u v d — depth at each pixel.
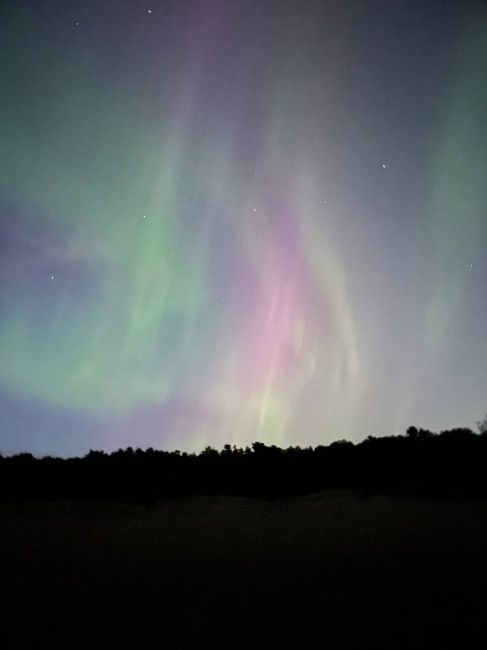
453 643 3.24
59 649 3.46
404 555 5.16
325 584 4.52
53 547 5.98
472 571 4.49
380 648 3.26
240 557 5.53
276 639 3.49
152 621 3.88
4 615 4.04
